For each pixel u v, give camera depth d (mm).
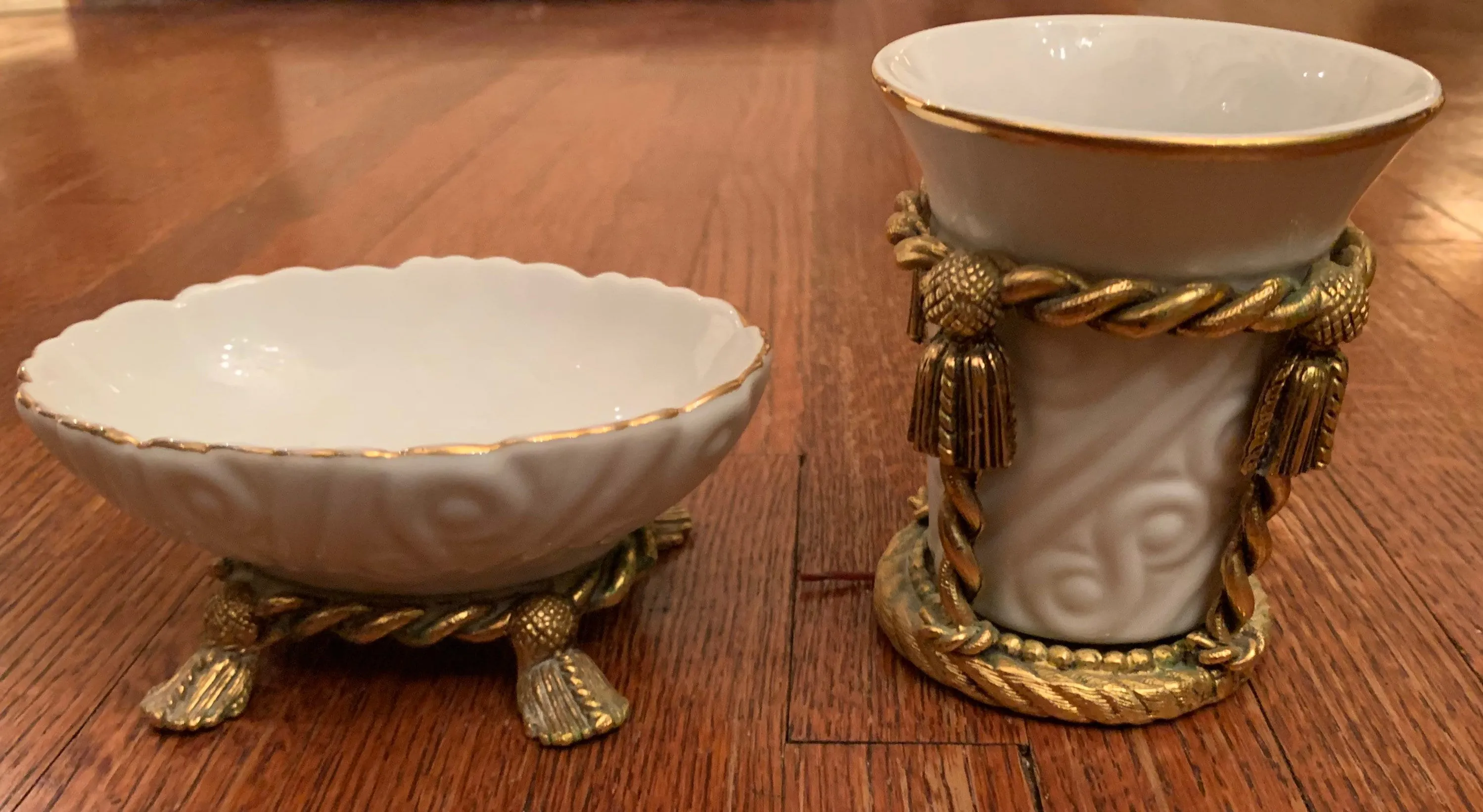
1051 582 434
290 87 1478
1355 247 396
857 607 505
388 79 1512
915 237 416
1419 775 411
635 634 484
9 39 1759
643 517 428
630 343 544
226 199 1051
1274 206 352
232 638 437
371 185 1088
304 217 1003
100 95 1437
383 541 388
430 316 566
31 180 1115
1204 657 436
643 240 944
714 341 506
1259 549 420
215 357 528
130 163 1166
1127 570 425
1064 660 438
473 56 1640
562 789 401
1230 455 408
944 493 430
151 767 410
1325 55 430
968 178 381
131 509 406
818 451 627
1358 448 622
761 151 1202
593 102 1396
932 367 404
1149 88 471
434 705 442
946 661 443
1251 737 430
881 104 1380
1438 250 931
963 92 447
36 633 479
